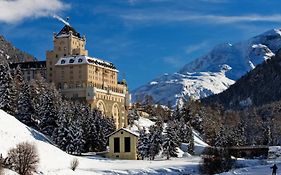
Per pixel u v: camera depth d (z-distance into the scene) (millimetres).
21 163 101250
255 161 162250
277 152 199500
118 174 131500
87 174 123250
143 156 189750
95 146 189375
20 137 137250
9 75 195000
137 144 189500
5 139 126438
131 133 183750
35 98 198625
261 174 97750
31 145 110062
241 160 164875
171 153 196875
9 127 153125
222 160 122062
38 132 174250
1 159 98375
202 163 127438
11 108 191125
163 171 140000
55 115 184375
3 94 190250
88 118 190125
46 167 117375
